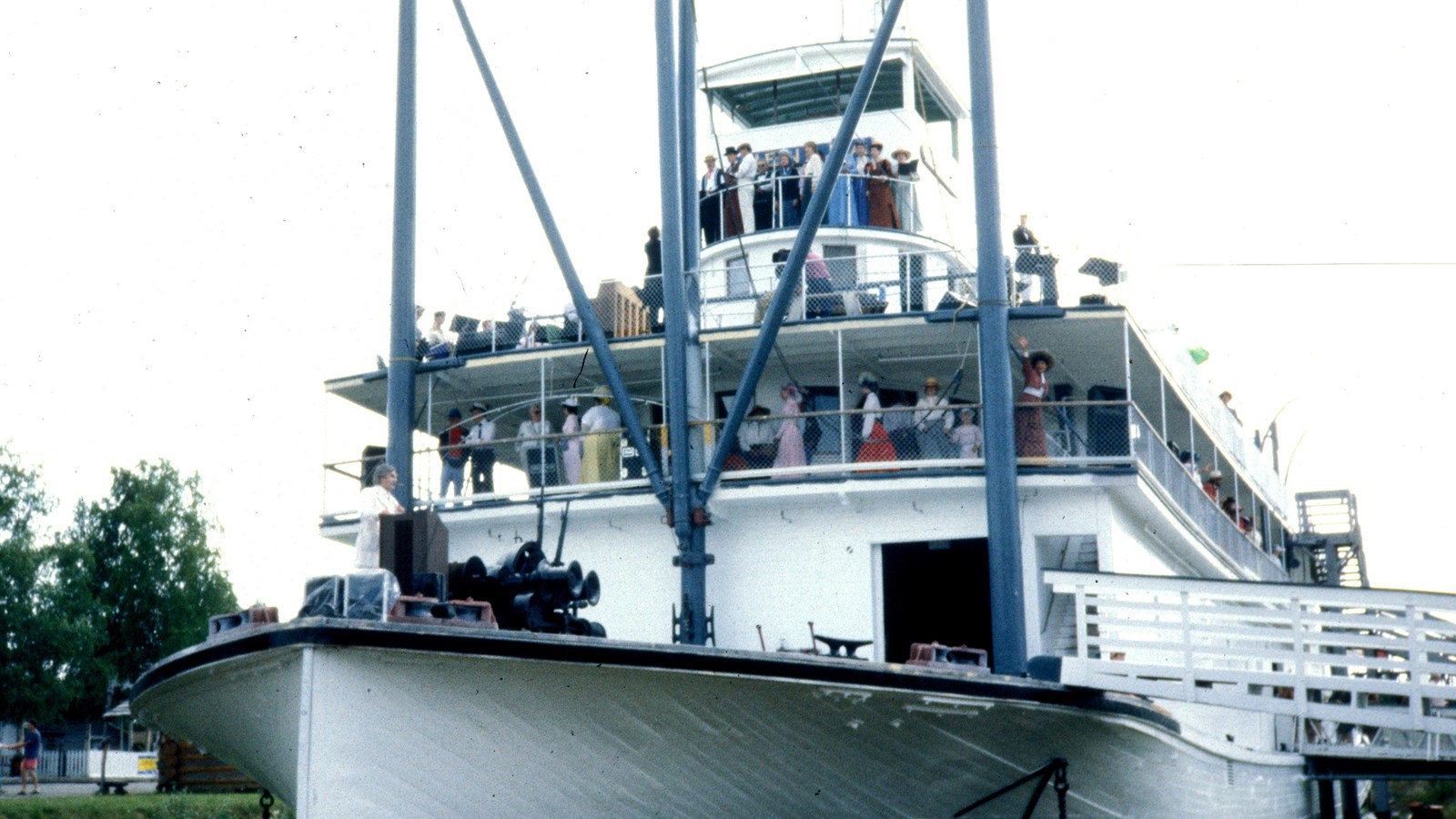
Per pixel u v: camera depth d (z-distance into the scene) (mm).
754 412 19641
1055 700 14453
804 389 21078
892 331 19172
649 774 13891
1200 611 14719
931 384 19000
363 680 12609
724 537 18703
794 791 14492
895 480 17906
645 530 19031
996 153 17906
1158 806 16438
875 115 23406
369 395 22031
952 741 14453
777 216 22844
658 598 18797
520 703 13117
